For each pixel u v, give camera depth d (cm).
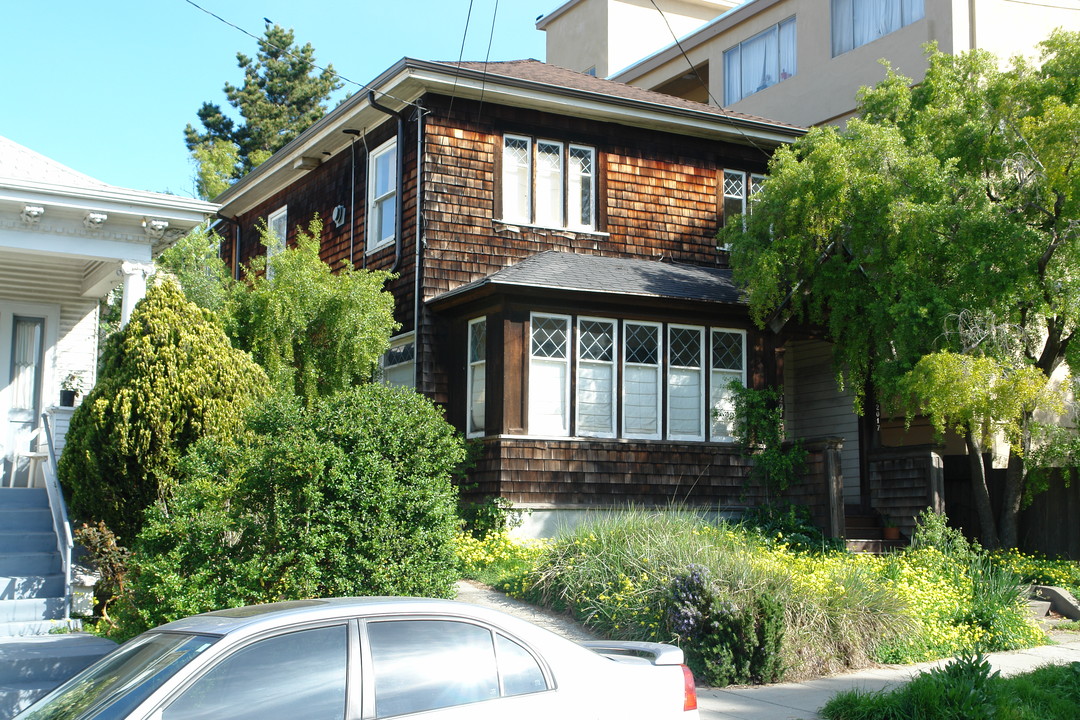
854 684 909
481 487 1554
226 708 439
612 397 1623
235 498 846
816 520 1586
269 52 4653
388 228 1816
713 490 1666
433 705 473
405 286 1720
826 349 1948
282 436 855
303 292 1442
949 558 1362
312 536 816
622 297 1588
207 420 1103
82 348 1479
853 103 2319
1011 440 1487
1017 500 1562
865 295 1585
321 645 471
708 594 932
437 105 1712
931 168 1455
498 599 1120
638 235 1862
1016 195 1512
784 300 1652
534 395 1564
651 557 1047
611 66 3098
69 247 1241
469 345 1638
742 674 905
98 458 1077
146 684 445
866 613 1034
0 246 1208
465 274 1703
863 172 1489
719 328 1717
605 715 511
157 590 790
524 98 1739
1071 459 1498
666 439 1648
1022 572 1421
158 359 1103
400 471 881
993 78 1514
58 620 973
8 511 1154
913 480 1599
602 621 982
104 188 1230
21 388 1430
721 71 2723
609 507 1584
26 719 466
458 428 1627
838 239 1580
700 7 3281
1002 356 1427
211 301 1794
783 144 1983
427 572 870
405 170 1756
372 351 1489
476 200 1725
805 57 2461
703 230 1931
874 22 2303
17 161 1274
